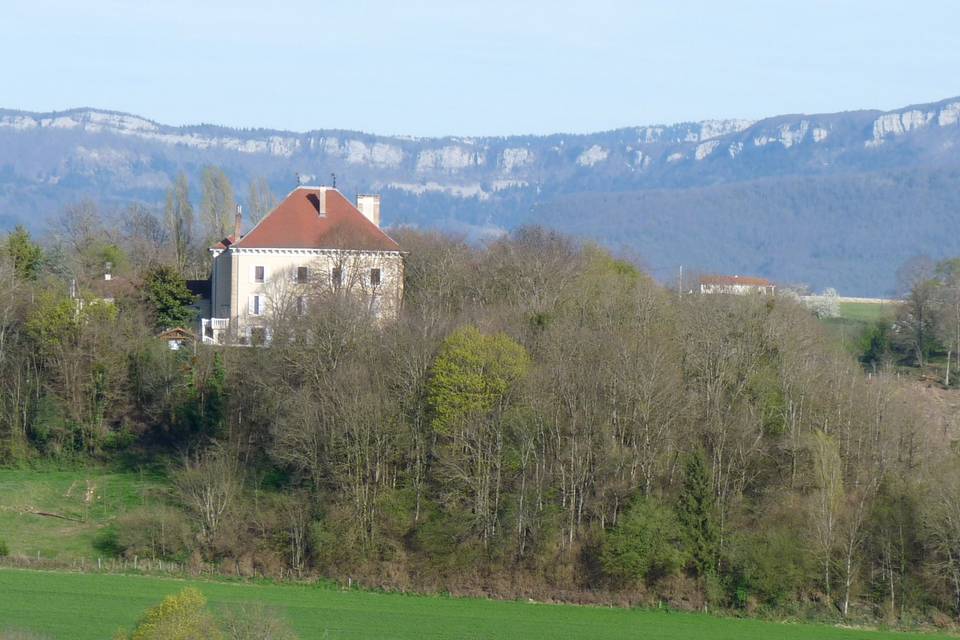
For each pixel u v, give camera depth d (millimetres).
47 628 162500
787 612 191250
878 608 191625
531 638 171125
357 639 166000
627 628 179000
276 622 142875
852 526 196875
